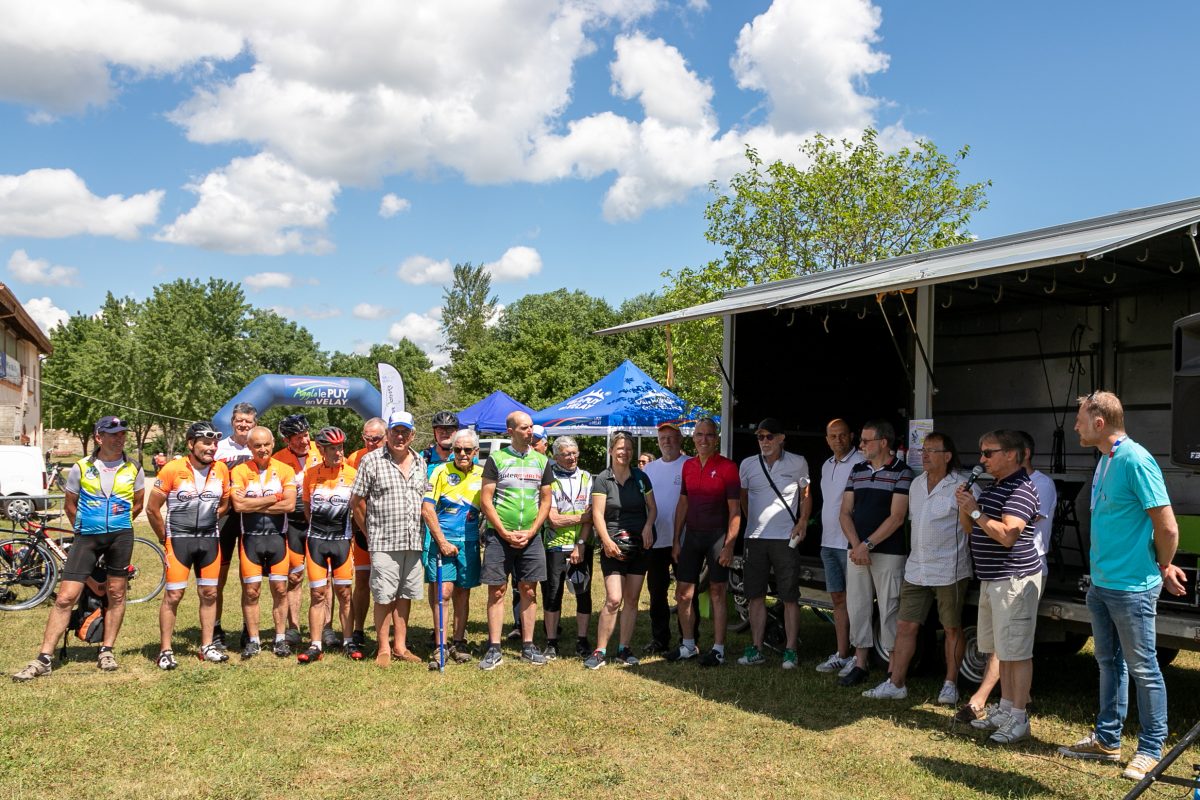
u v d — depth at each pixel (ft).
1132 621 13.32
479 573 21.15
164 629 19.74
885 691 17.75
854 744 15.10
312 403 47.29
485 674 19.53
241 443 21.36
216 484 20.07
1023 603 14.99
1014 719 15.14
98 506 19.21
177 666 19.84
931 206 47.83
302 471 21.45
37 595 27.02
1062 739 15.33
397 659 20.79
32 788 12.85
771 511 20.48
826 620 26.32
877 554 18.49
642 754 14.56
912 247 47.85
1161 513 12.96
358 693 17.90
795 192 48.32
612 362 122.01
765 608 20.77
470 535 20.90
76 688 17.94
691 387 50.31
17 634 23.03
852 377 26.84
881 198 47.24
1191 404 12.43
